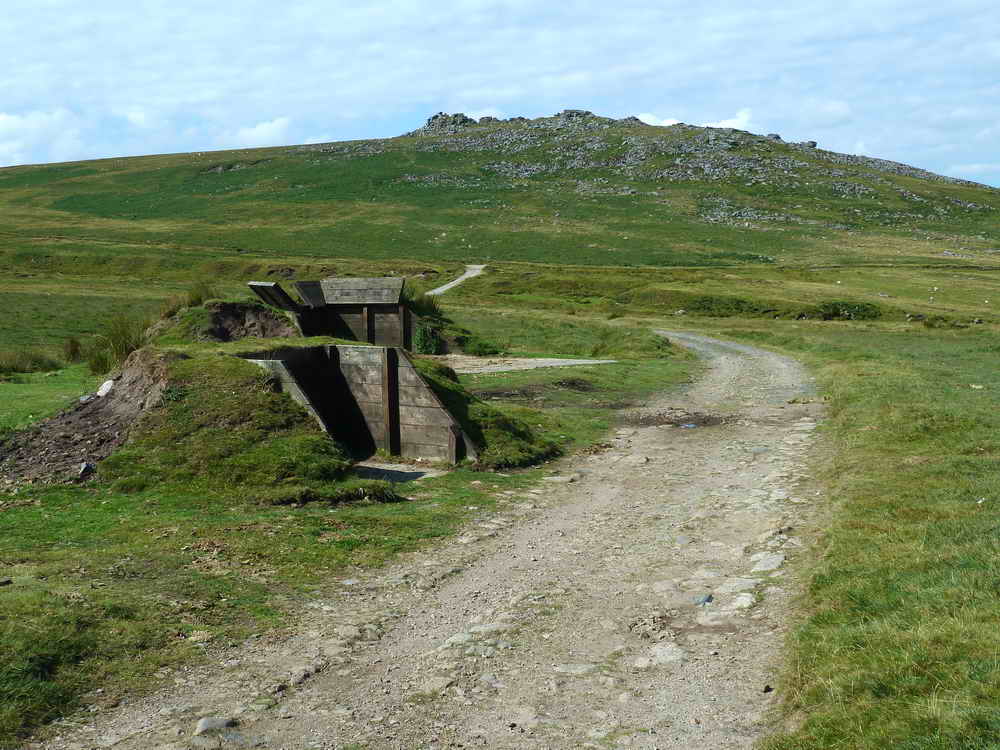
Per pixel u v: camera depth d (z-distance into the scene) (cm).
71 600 579
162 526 817
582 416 1709
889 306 6506
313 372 1330
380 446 1292
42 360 2348
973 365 2716
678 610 634
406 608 652
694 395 2072
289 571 716
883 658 462
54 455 1062
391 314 1722
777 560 734
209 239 12075
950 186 19662
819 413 1658
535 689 504
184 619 590
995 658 431
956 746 365
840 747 390
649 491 1086
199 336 1883
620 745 432
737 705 471
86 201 16225
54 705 463
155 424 1088
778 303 6669
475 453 1220
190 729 447
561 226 14012
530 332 4372
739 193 17375
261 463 1003
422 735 446
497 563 775
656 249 12238
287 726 455
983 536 646
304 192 16900
